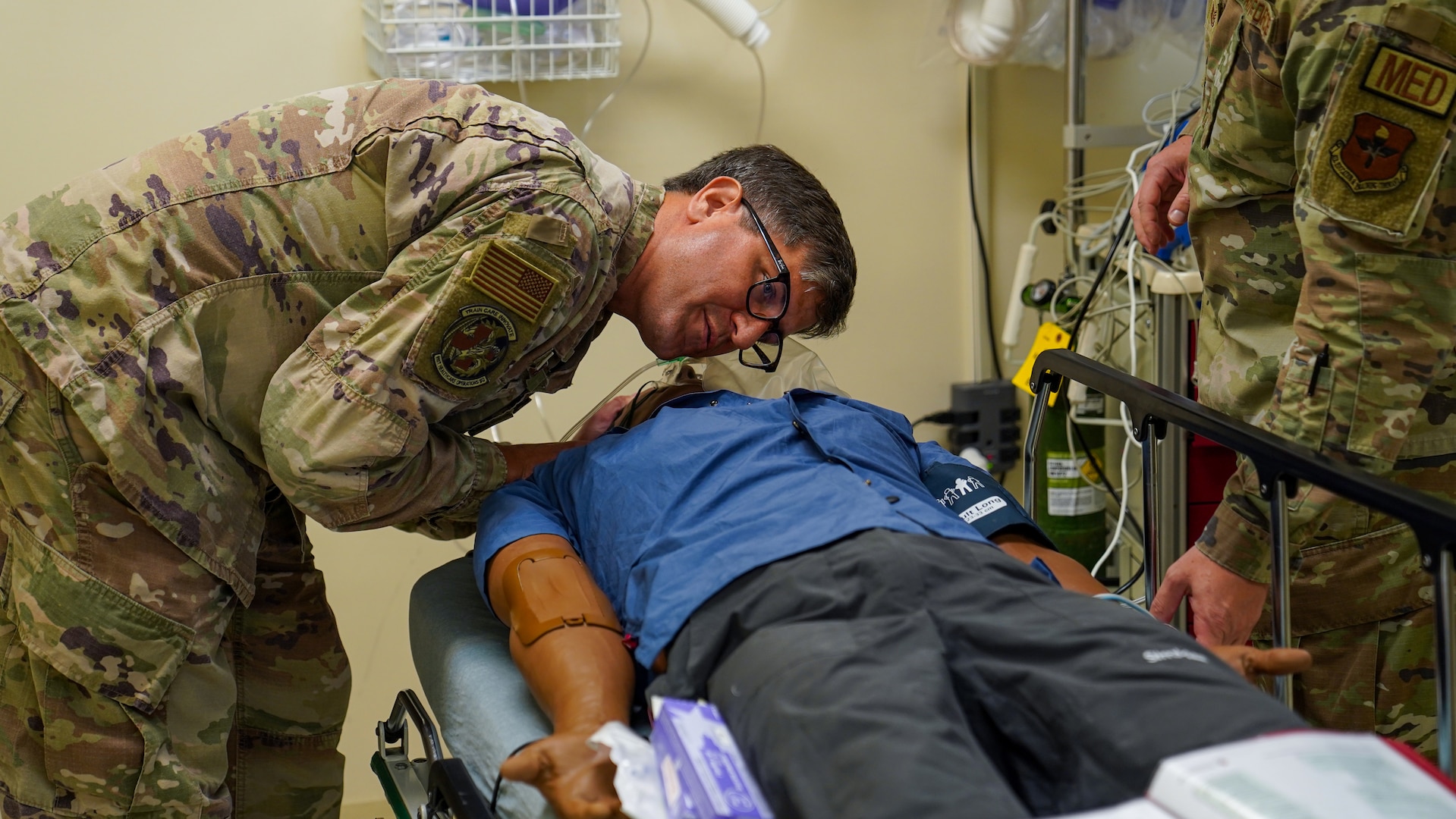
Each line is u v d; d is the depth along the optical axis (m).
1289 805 0.68
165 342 1.21
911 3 2.32
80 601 1.21
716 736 0.88
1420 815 0.67
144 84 2.07
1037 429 1.53
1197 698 0.82
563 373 1.50
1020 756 0.93
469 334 1.20
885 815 0.75
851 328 2.45
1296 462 1.03
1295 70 1.15
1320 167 1.11
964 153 2.41
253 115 1.28
